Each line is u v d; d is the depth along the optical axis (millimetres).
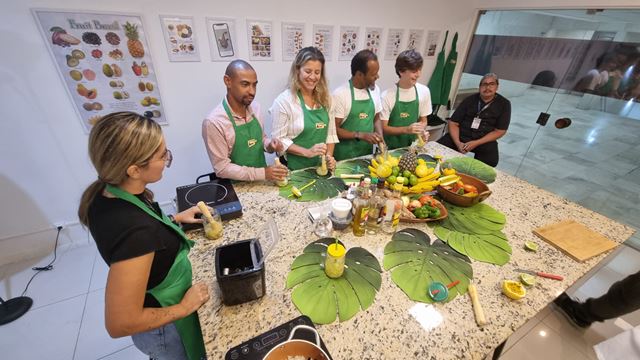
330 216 1218
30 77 1678
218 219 1127
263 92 2443
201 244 1079
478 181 1478
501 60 3162
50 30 1628
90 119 1932
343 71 2752
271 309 841
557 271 1054
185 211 1158
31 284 1861
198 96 2197
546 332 1718
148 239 673
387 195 1296
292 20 2279
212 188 1357
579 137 2754
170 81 2055
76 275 1940
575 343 1667
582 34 2488
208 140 1474
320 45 2508
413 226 1249
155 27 1861
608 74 2420
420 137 2064
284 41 2322
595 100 2559
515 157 3330
